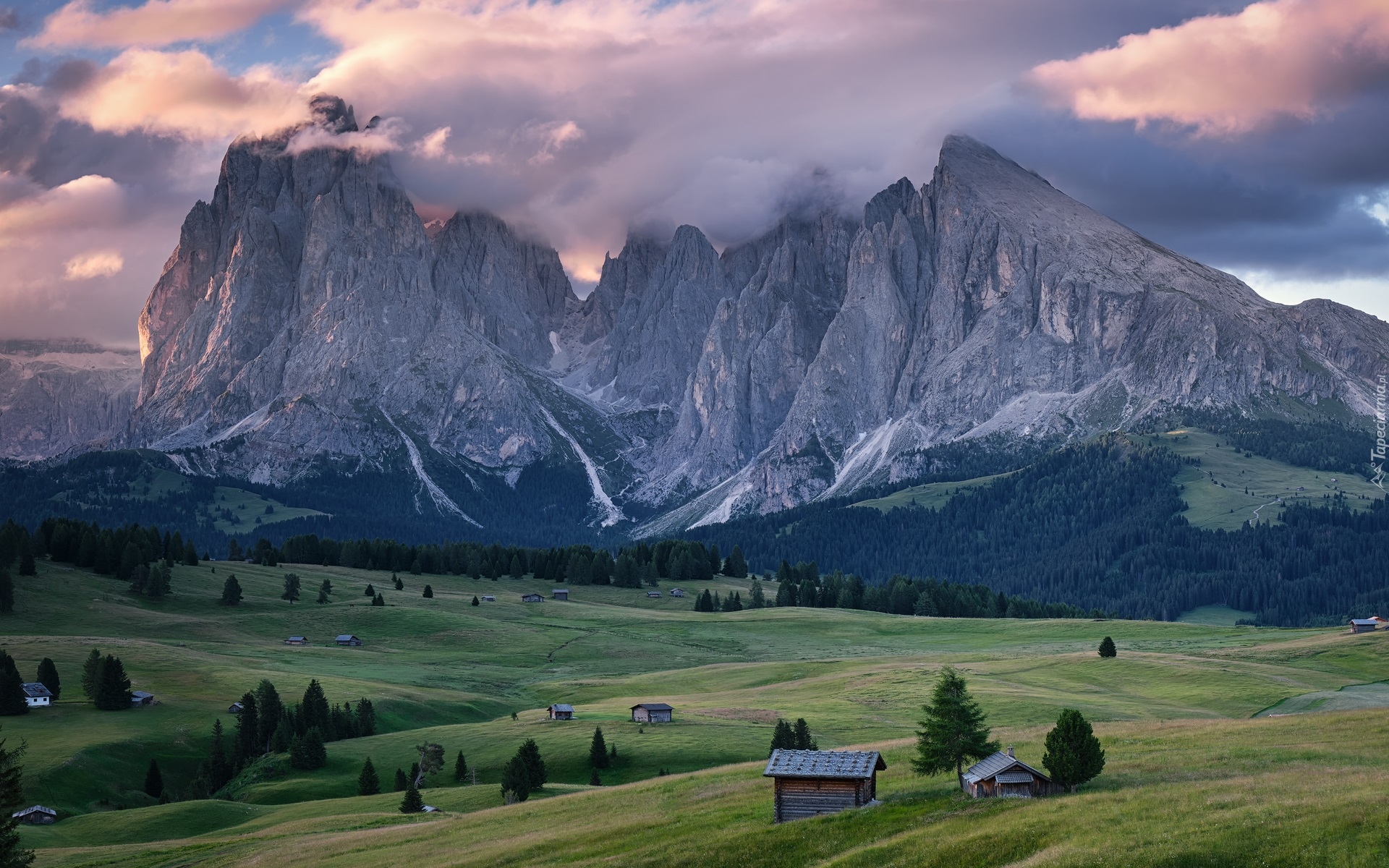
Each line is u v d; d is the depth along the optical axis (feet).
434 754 398.42
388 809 344.69
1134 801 208.13
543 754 397.19
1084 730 232.73
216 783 425.28
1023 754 272.10
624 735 415.23
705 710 469.57
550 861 230.07
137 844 313.73
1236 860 174.60
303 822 320.50
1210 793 207.92
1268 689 456.04
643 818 253.65
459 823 283.79
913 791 242.78
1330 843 173.68
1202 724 308.19
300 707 463.01
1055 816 205.57
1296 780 212.02
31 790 385.29
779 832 224.12
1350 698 421.59
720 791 272.31
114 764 426.10
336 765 421.59
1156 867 176.24
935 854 199.11
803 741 363.15
